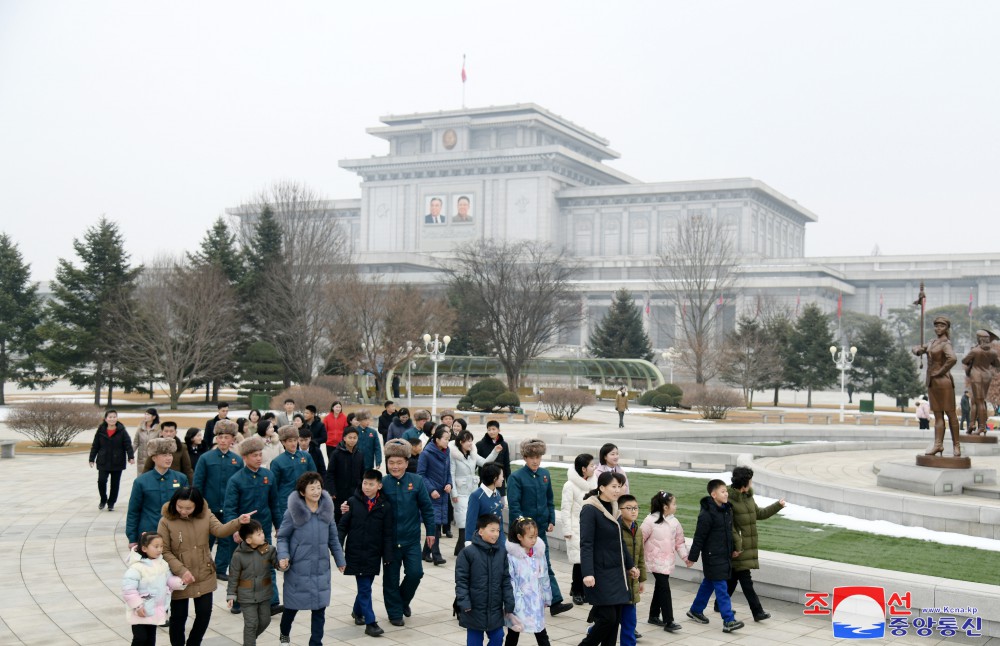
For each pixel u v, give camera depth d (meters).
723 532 10.66
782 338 78.00
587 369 72.56
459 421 16.19
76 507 19.00
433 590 12.64
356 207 175.62
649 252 151.88
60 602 11.48
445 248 160.12
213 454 12.58
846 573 11.28
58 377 56.50
